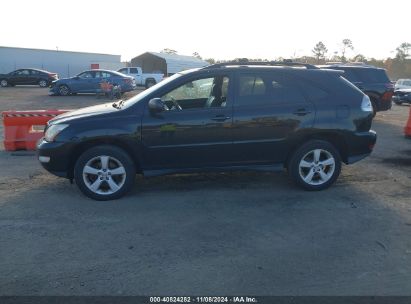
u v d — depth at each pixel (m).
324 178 5.99
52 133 5.64
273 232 4.61
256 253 4.11
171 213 5.16
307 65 6.22
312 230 4.67
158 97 5.73
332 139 6.07
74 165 5.74
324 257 4.04
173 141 5.64
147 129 5.57
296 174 5.95
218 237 4.48
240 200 5.62
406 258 4.03
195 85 5.82
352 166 7.47
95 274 3.71
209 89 5.84
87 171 5.57
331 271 3.77
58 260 3.97
